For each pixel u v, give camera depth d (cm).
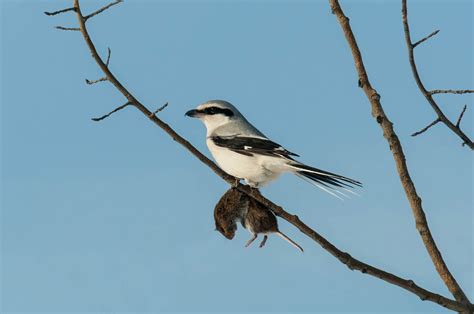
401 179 797
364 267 782
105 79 885
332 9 873
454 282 759
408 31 771
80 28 860
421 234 780
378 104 831
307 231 849
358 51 854
